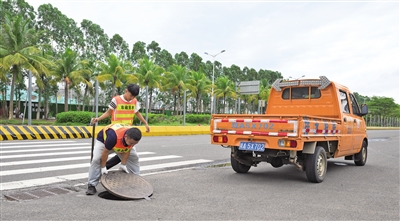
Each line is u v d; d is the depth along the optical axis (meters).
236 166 7.18
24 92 45.41
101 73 37.47
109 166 5.34
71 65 36.19
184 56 74.25
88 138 15.13
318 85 7.94
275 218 3.99
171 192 5.22
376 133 36.19
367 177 7.30
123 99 5.04
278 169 8.12
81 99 52.94
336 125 7.27
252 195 5.18
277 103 8.61
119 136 4.66
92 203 4.41
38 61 28.61
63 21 45.88
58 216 3.82
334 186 6.14
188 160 9.16
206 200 4.76
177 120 35.41
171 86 48.41
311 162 6.26
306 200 4.95
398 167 9.11
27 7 42.59
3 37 27.70
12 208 4.11
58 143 12.20
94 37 54.94
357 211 4.43
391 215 4.29
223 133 6.70
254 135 6.24
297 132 5.71
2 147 10.46
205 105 75.38
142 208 4.24
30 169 6.91
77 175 6.41
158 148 11.98
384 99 95.62
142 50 61.81
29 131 13.50
